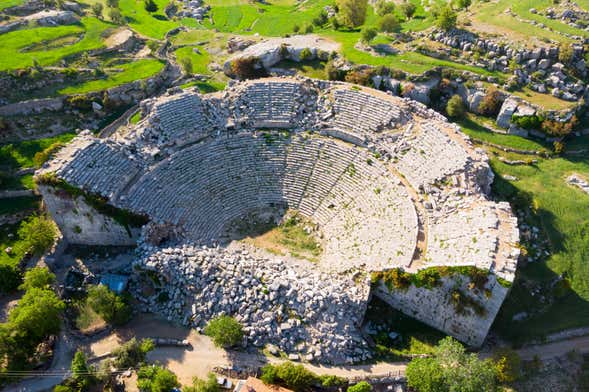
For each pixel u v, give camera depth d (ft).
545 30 253.44
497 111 236.63
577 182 205.46
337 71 256.32
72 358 154.71
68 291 174.60
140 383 140.46
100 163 190.90
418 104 217.77
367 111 218.59
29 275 163.94
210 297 166.09
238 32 354.95
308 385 146.41
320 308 159.84
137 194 189.78
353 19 302.04
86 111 246.47
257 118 221.66
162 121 211.41
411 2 350.02
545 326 163.63
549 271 175.22
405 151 203.31
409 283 158.51
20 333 147.02
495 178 204.74
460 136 202.59
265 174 212.84
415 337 162.81
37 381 147.74
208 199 203.00
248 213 206.59
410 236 173.27
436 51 257.34
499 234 159.63
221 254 181.06
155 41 310.24
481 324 152.66
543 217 191.11
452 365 140.97
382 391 148.77
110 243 191.93
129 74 271.08
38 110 238.07
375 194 195.31
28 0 318.86
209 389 138.72
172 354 156.56
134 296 173.17
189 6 403.75
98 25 311.68
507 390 149.07
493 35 255.09
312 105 226.58
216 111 222.28
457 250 160.86
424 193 188.55
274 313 161.07
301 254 190.29
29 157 220.23
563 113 220.43
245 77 274.16
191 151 208.74
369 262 174.70
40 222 180.86
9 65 249.75
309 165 212.02
